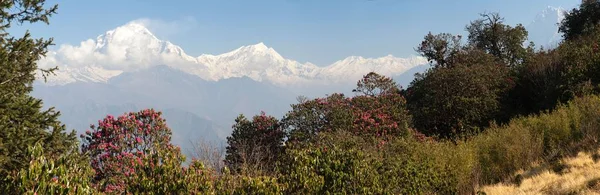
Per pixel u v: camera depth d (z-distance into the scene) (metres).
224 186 6.00
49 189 3.97
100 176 12.70
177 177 5.32
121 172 12.29
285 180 6.88
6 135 8.66
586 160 12.44
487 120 25.94
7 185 4.09
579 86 22.33
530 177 13.01
